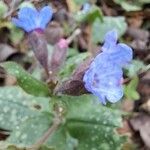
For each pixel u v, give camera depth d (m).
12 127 0.18
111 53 0.13
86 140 0.17
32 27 0.16
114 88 0.13
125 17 0.27
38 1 0.17
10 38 0.24
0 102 0.18
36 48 0.16
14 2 0.17
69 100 0.16
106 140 0.17
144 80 0.23
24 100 0.18
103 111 0.18
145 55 0.24
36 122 0.17
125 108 0.22
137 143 0.22
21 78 0.15
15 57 0.23
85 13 0.23
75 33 0.24
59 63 0.16
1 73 0.22
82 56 0.17
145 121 0.22
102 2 0.26
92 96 0.17
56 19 0.24
